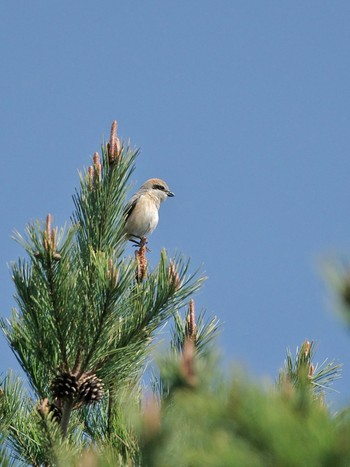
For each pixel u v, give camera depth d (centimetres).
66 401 830
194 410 316
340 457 279
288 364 794
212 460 306
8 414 835
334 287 282
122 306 846
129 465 615
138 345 852
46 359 846
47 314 842
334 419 306
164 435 370
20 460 822
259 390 311
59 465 609
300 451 285
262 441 298
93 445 774
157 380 721
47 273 831
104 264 836
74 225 889
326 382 779
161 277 872
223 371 334
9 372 868
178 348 836
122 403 736
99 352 845
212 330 855
